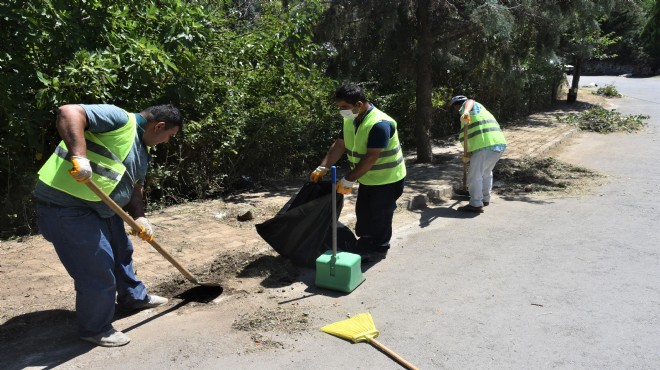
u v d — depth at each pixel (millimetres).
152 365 3344
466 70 11812
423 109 9727
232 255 5043
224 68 7691
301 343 3635
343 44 9352
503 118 16297
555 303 4207
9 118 5465
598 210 6922
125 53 6102
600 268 4930
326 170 5066
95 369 3285
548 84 19219
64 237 3320
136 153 3496
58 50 5734
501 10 8070
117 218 3805
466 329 3811
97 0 6023
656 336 3670
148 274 4598
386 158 4949
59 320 3830
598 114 16406
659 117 17188
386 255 5367
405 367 3328
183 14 6512
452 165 9523
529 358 3424
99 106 3254
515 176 8961
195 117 7277
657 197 7543
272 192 7809
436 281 4684
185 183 7273
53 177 3287
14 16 5402
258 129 8023
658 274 4770
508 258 5227
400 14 8781
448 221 6531
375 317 4016
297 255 4934
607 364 3338
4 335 3592
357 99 4676
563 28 8977
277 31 7984
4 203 5844
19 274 4535
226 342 3637
